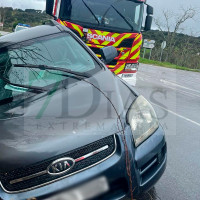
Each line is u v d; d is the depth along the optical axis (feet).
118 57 20.70
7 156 5.60
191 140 13.41
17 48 9.48
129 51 21.07
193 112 18.97
